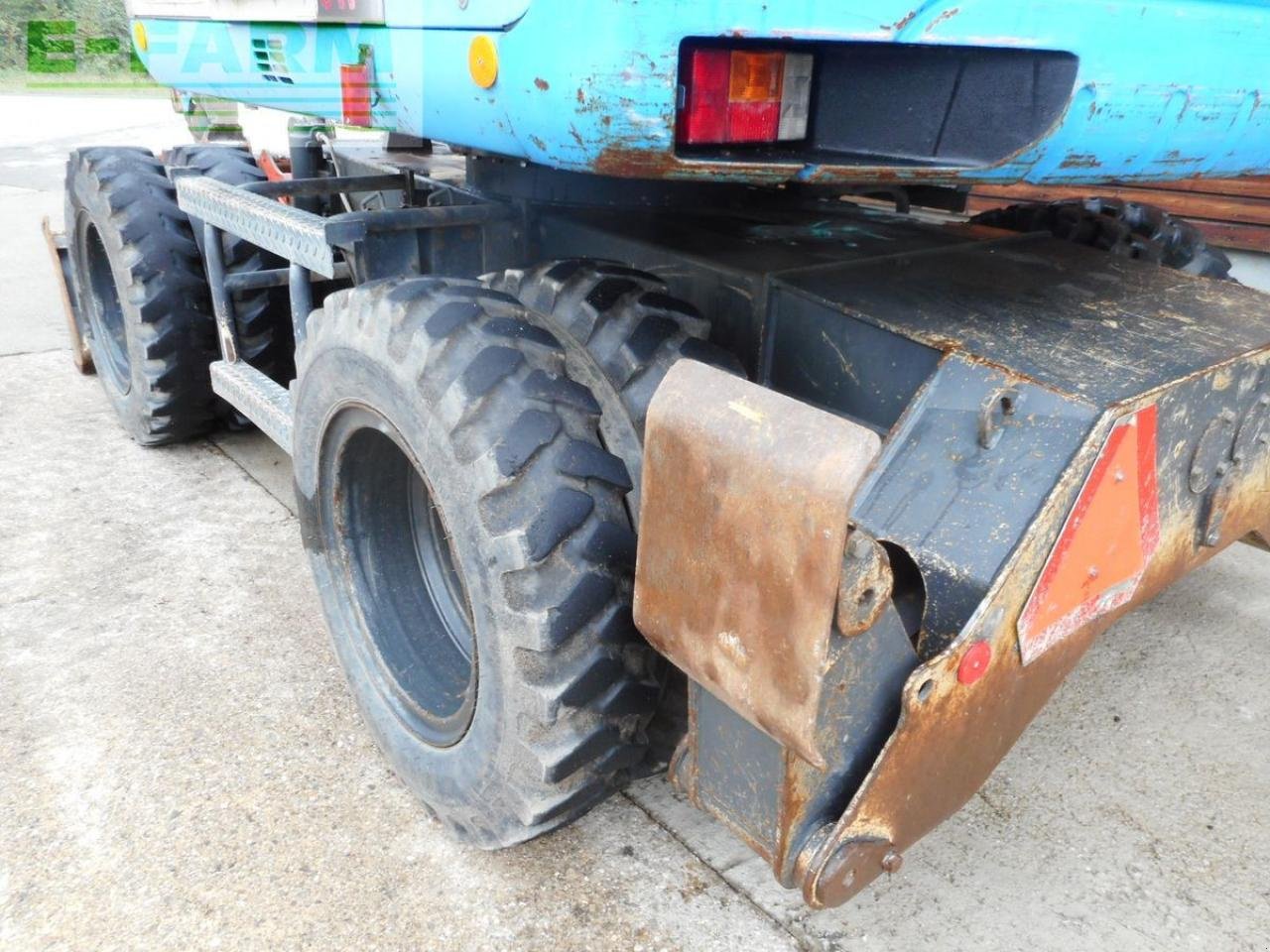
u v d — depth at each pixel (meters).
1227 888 2.02
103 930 1.89
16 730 2.43
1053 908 1.97
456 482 1.67
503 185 2.44
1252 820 2.20
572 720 1.70
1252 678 2.69
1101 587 1.62
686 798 2.25
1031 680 1.58
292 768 2.33
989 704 1.50
